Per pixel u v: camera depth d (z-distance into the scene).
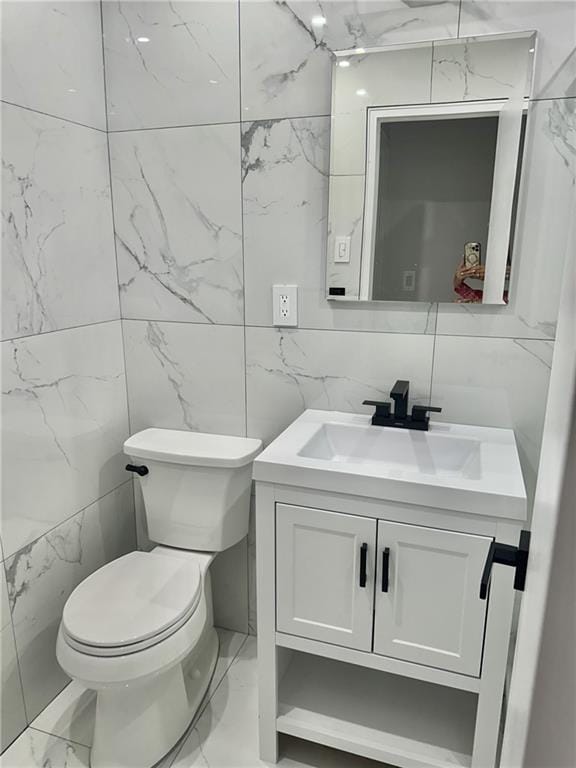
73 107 1.62
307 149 1.59
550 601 0.42
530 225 1.45
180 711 1.58
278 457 1.36
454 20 1.40
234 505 1.75
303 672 1.69
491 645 1.24
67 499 1.73
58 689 1.75
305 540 1.36
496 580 1.20
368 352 1.67
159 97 1.70
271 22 1.55
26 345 1.52
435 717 1.52
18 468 1.52
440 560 1.24
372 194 1.56
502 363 1.55
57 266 1.61
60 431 1.67
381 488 1.24
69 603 1.46
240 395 1.84
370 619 1.35
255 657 1.93
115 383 1.92
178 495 1.76
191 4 1.61
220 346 1.83
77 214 1.67
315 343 1.71
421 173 1.50
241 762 1.52
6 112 1.39
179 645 1.41
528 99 1.38
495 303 1.51
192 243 1.78
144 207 1.80
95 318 1.79
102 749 1.47
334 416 1.70
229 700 1.74
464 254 1.52
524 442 1.58
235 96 1.63
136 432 2.01
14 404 1.49
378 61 1.47
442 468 1.54
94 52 1.69
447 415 1.64
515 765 0.50
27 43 1.44
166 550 1.82
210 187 1.71
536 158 1.41
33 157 1.49
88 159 1.71
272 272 1.71
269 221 1.68
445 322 1.57
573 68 1.34
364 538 1.30
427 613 1.29
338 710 1.54
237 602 2.04
